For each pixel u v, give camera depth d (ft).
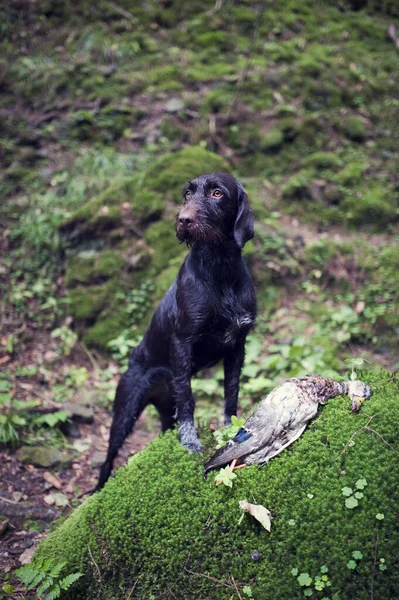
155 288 20.33
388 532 8.63
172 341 11.37
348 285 20.93
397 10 34.50
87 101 27.96
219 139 26.18
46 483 14.53
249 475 9.51
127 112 27.37
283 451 9.64
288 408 9.53
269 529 8.85
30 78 28.53
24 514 13.21
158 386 12.93
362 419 9.72
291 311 20.40
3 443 15.26
